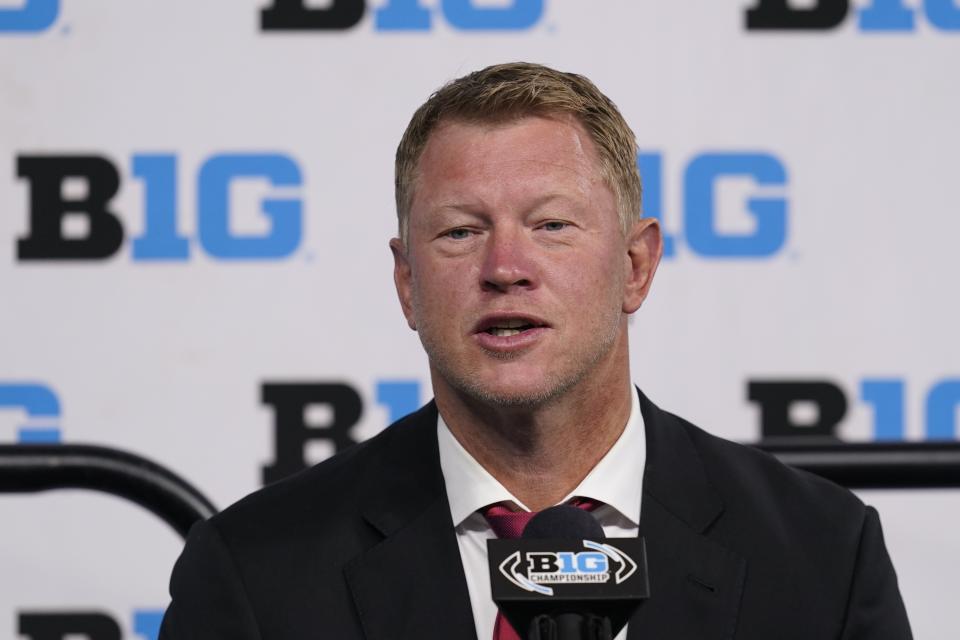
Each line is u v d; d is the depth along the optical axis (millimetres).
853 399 12516
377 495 6590
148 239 12586
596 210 6215
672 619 6195
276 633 6234
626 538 5344
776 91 12672
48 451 8047
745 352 12547
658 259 6758
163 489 8039
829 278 12586
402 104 12711
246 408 12500
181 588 6477
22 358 12477
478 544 6465
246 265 12594
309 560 6398
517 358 6039
